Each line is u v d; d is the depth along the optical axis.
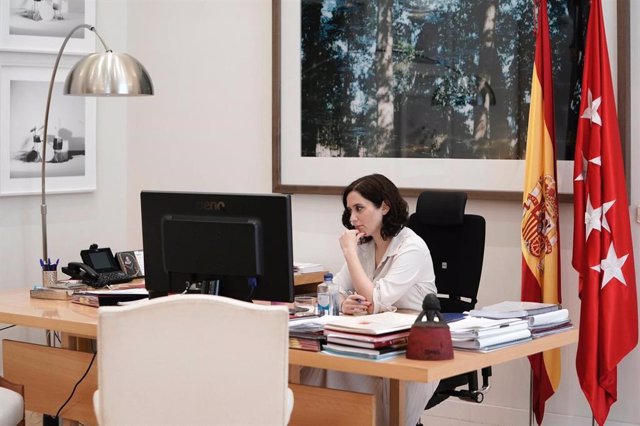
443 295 4.23
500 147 4.50
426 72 4.70
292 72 5.11
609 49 4.18
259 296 2.98
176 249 3.05
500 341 2.80
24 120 5.14
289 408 2.46
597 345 4.03
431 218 3.84
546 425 4.45
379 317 2.90
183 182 5.57
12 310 3.50
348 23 4.92
